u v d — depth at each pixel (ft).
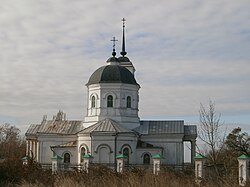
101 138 193.57
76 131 219.20
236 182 82.79
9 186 96.94
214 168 113.50
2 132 364.38
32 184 92.22
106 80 210.38
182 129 213.46
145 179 76.84
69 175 93.86
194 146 217.56
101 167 103.81
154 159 140.05
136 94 216.74
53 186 87.35
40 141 219.82
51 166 167.32
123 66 233.35
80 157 196.34
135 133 199.62
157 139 211.20
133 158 197.36
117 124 203.10
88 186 80.23
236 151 163.22
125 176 81.97
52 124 226.38
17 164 106.42
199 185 78.07
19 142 357.20
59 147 206.39
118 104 209.77
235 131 170.19
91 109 212.84
